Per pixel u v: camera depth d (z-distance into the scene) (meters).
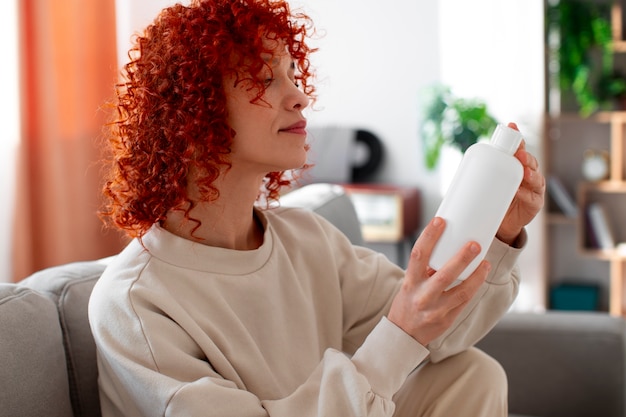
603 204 3.94
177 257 1.05
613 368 1.79
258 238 1.18
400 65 4.20
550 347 1.83
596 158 3.77
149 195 1.06
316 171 4.07
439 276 0.90
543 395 1.84
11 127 2.62
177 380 0.96
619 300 3.73
